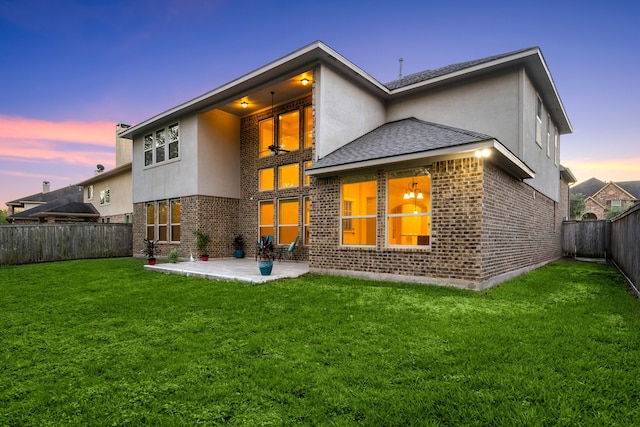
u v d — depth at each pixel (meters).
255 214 13.61
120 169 20.17
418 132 8.85
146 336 4.17
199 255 12.79
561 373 2.94
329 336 4.05
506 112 8.99
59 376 3.06
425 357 3.34
